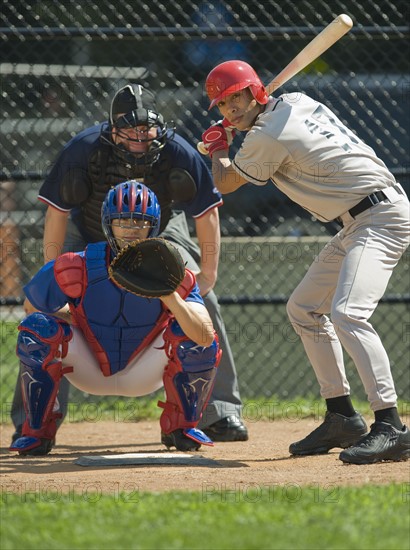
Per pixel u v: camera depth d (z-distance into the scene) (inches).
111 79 1059.9
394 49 1018.7
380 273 497.0
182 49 1097.4
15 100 1023.0
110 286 538.6
